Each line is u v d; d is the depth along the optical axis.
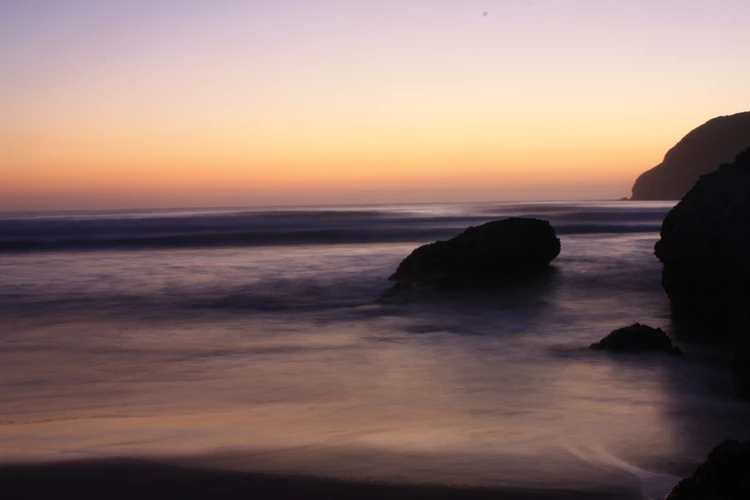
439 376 10.59
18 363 11.71
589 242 38.62
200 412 8.62
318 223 74.44
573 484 6.01
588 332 14.34
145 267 28.83
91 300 19.62
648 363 11.35
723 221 14.45
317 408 8.80
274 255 34.00
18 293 21.12
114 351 12.73
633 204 164.12
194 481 6.00
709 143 170.00
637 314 16.50
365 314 16.88
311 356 12.14
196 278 24.62
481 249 22.30
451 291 20.12
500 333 14.28
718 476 5.07
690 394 9.48
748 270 12.70
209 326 15.48
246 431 7.70
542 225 23.88
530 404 8.95
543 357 11.93
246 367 11.29
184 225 70.88
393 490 5.82
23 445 7.12
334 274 25.23
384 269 26.67
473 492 5.79
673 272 16.53
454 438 7.41
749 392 9.21
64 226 71.12
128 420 8.23
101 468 6.33
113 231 59.28
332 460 6.60
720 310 13.83
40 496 5.67
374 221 80.31
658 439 7.42
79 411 8.70
